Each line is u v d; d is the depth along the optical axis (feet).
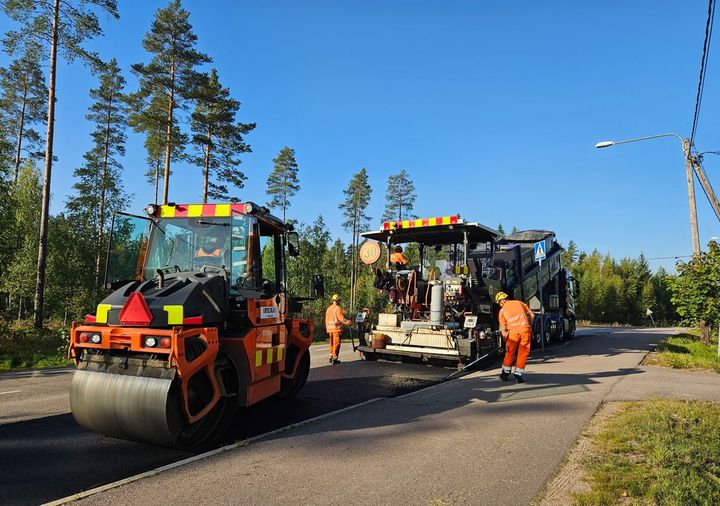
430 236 42.42
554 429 19.33
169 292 17.85
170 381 16.06
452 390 27.96
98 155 128.67
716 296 48.67
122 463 16.01
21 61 122.52
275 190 164.66
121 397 16.52
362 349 39.83
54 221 93.35
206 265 20.67
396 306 41.27
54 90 69.26
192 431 17.57
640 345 54.13
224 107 106.73
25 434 19.27
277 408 23.97
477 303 39.27
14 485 13.98
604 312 206.59
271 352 21.26
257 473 14.66
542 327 49.49
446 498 12.85
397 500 12.71
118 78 129.70
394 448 17.10
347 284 161.68
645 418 19.69
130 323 17.13
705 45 34.78
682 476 13.44
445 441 17.89
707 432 18.01
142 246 21.71
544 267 55.11
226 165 111.96
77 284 79.15
